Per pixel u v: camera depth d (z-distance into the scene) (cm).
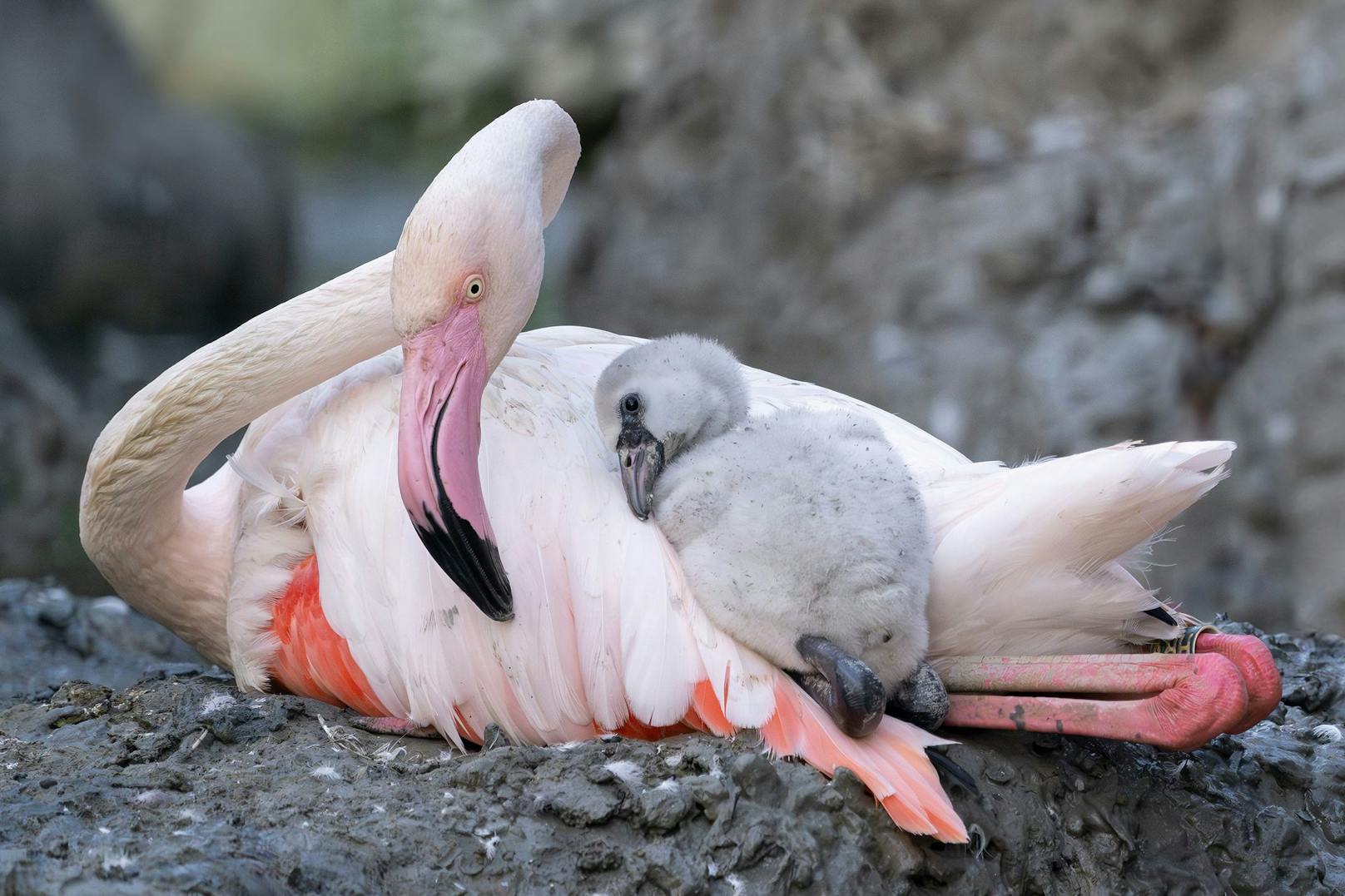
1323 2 1547
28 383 1841
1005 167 1784
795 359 1861
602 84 3088
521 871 551
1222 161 1598
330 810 570
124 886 496
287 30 3697
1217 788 664
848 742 590
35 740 650
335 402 668
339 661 657
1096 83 1828
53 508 1766
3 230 2380
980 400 1647
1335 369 1443
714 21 2109
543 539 609
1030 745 646
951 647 629
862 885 567
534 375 659
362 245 3014
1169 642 628
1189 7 1792
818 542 570
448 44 3341
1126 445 602
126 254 2481
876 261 1808
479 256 604
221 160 2614
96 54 2561
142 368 2402
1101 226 1658
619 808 567
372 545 629
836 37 1956
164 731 640
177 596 741
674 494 604
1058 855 614
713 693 592
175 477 708
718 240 2002
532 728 619
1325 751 713
